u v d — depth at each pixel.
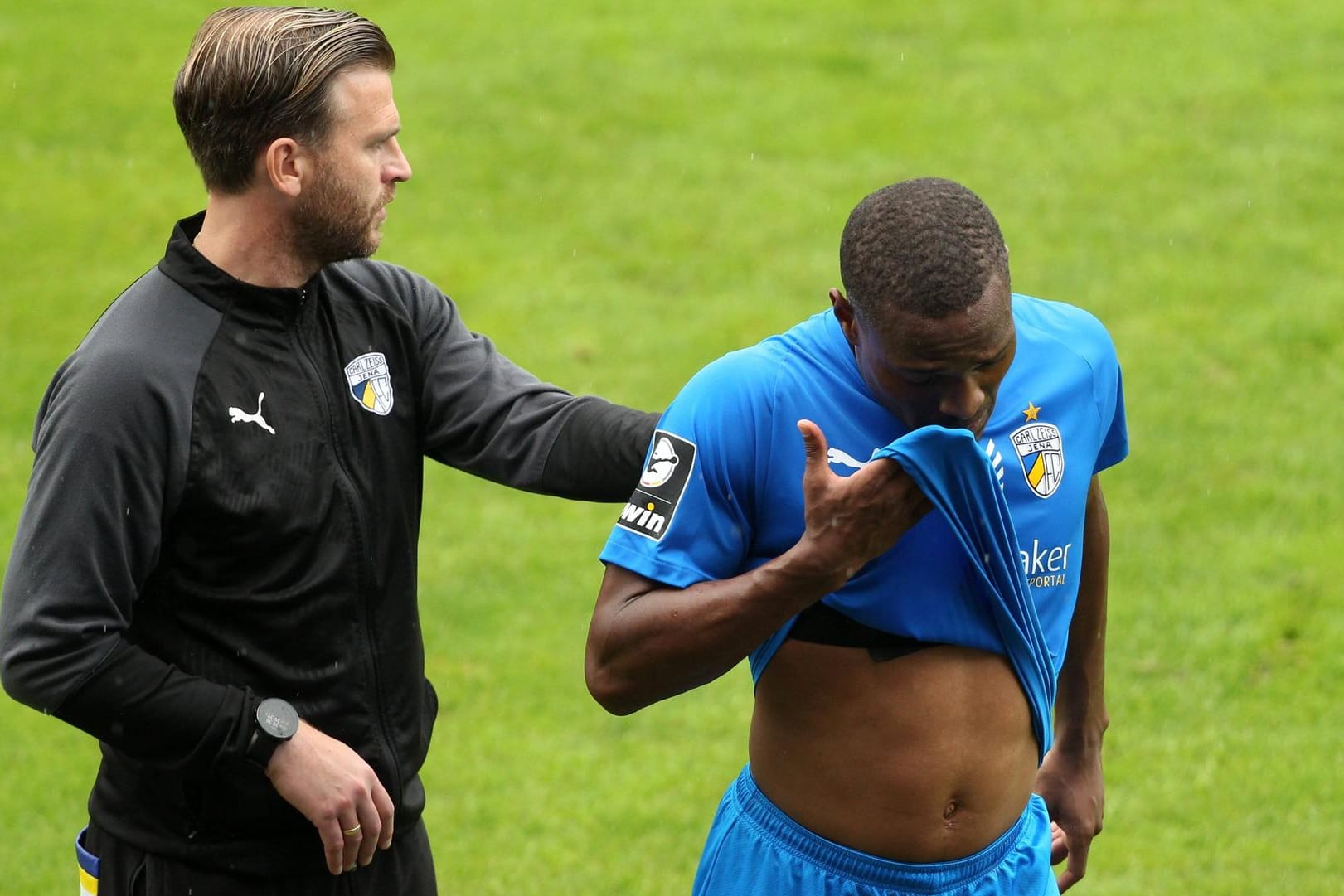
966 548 8.95
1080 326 10.14
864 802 9.55
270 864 10.17
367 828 9.66
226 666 9.92
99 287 34.44
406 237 36.69
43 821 18.47
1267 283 33.53
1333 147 39.41
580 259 35.88
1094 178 38.44
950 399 8.55
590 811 18.75
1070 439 9.86
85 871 10.46
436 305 11.10
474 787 19.25
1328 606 22.70
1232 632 22.14
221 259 9.84
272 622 9.91
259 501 9.73
